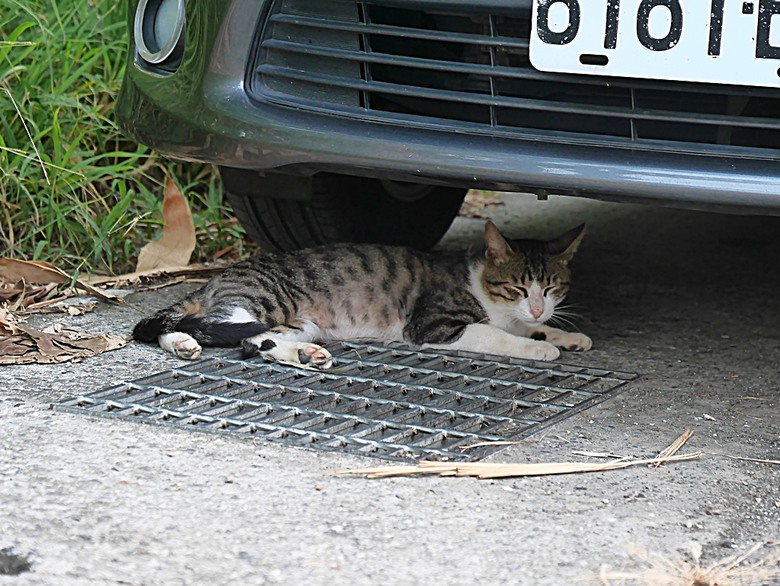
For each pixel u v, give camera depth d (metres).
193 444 3.15
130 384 3.64
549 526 2.71
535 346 4.21
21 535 2.59
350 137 3.62
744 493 2.96
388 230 5.02
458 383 3.84
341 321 4.46
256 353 4.04
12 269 4.73
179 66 3.95
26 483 2.86
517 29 3.52
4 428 3.23
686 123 3.37
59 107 5.46
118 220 5.11
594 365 4.12
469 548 2.59
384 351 4.29
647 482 3.00
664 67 3.35
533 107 3.45
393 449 3.16
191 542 2.58
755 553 2.63
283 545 2.58
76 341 4.08
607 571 2.50
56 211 5.04
